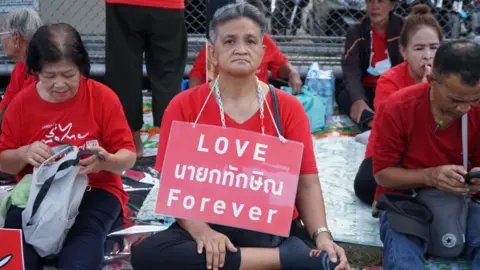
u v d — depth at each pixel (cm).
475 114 265
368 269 285
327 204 344
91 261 258
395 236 261
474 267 263
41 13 538
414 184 272
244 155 241
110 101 285
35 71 262
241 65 238
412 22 347
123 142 287
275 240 253
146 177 382
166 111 257
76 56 262
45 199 254
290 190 239
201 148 242
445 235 264
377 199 302
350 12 578
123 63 400
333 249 236
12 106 280
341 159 406
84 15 546
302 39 559
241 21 238
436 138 270
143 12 388
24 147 272
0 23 506
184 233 246
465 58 239
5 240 254
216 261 234
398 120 271
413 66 347
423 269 253
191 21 563
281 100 253
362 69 484
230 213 239
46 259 271
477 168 257
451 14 556
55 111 279
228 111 250
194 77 452
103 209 283
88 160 264
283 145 242
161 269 239
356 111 458
